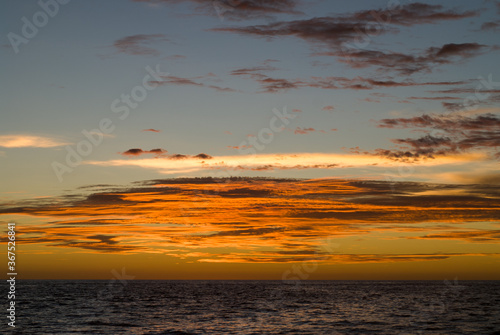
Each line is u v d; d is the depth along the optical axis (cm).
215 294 11662
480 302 8775
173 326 4841
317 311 6569
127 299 9219
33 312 6244
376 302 8525
